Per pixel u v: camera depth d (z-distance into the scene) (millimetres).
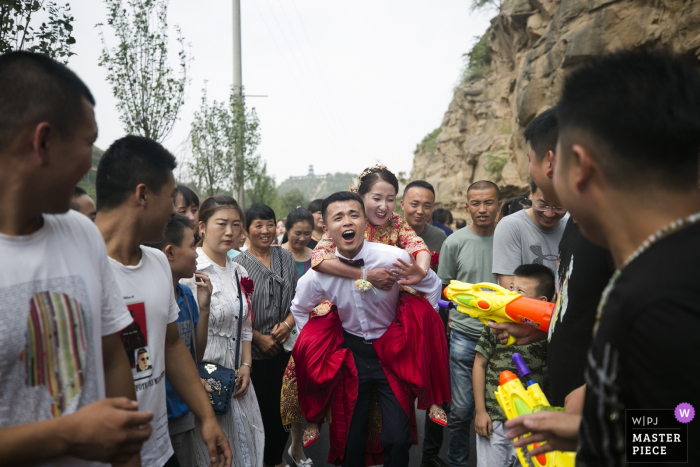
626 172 1072
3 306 1273
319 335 3322
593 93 1110
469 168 20641
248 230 4523
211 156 13188
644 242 1050
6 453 1192
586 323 1826
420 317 3291
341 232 3195
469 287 2467
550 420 1370
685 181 1057
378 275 3203
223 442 2352
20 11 3062
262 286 4348
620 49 1157
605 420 1039
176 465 2371
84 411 1260
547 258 3596
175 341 2424
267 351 4145
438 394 3414
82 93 1410
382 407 3266
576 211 1197
